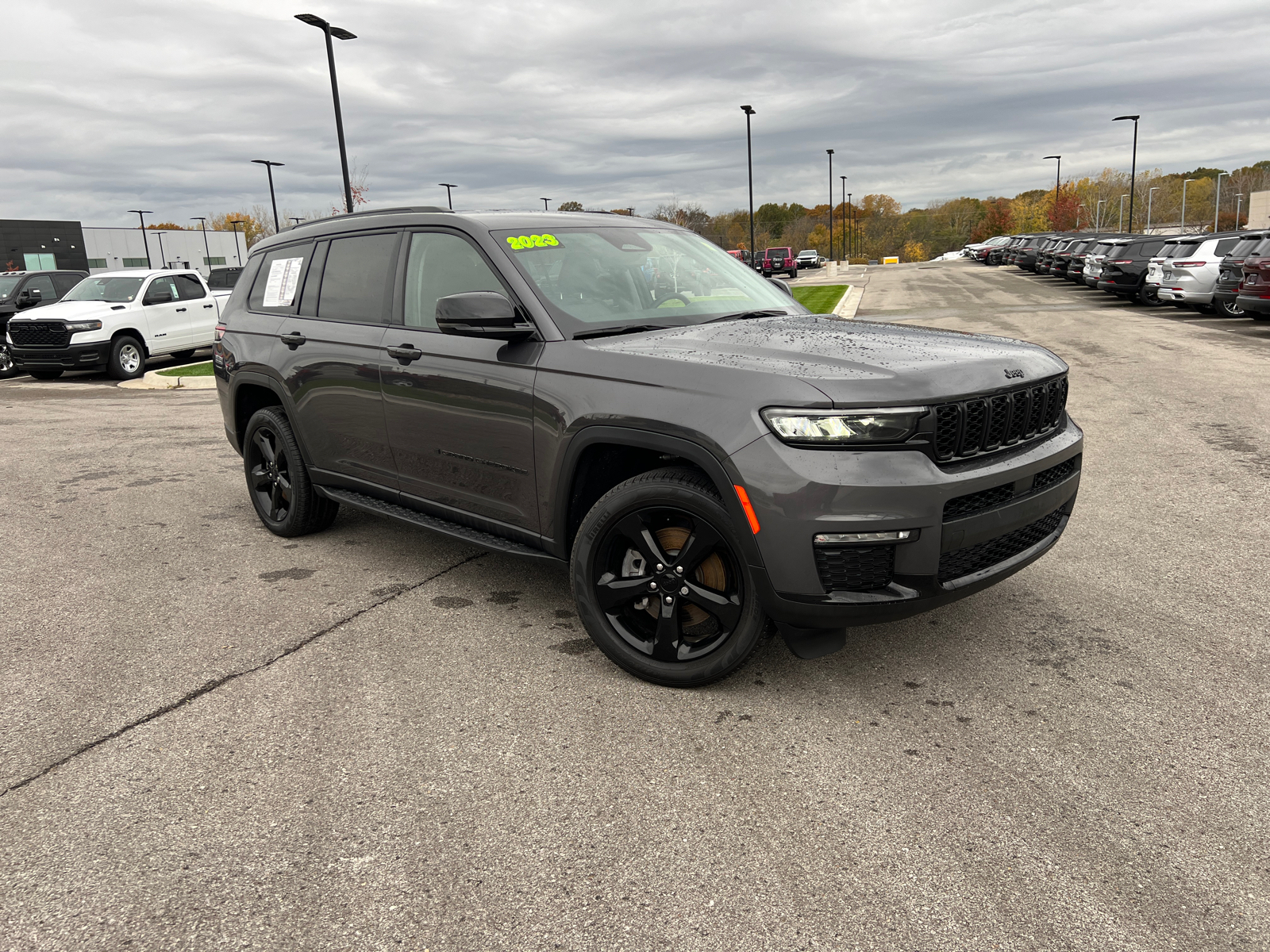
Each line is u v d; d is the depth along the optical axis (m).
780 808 2.45
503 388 3.45
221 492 6.41
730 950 1.92
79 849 2.31
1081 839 2.28
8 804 2.53
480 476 3.67
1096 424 7.84
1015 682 3.16
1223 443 6.93
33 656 3.56
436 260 3.91
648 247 4.04
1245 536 4.73
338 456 4.49
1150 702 3.00
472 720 2.97
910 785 2.54
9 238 77.31
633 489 3.07
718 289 3.95
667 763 2.69
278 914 2.06
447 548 4.92
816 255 68.94
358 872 2.21
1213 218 117.75
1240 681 3.13
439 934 1.99
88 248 82.81
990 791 2.50
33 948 1.95
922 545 2.71
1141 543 4.65
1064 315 18.97
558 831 2.36
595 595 3.25
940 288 30.91
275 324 4.84
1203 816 2.36
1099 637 3.53
